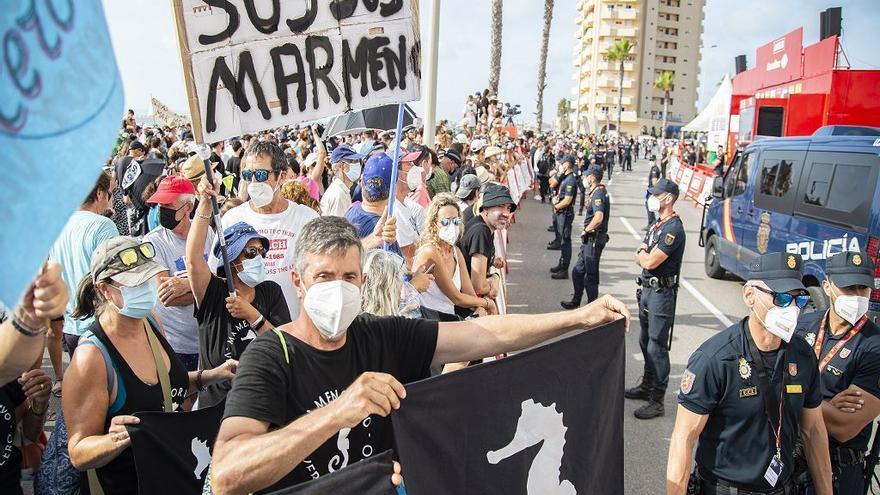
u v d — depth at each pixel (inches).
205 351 143.3
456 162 438.6
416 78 153.9
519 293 411.2
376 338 91.0
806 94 542.0
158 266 109.9
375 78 149.0
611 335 99.7
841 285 129.5
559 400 94.0
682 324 351.6
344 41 144.4
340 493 74.4
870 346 130.6
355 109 147.0
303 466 84.5
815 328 139.6
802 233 340.2
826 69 534.9
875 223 282.8
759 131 652.1
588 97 4913.9
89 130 40.4
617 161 2160.4
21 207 36.7
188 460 106.8
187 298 158.9
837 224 309.0
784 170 371.6
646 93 4603.8
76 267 163.6
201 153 131.5
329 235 83.0
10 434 116.3
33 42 37.9
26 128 37.3
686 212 868.0
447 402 82.4
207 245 183.8
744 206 417.4
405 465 78.2
